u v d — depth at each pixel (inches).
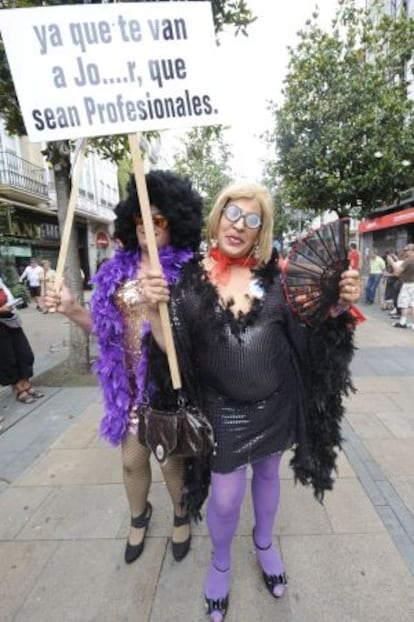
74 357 204.5
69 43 55.5
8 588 73.5
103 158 207.3
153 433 61.4
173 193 67.4
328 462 66.7
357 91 321.7
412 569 75.0
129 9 55.8
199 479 66.2
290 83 346.3
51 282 66.0
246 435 61.4
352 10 328.5
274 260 62.2
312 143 346.9
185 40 57.6
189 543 81.1
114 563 78.5
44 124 56.3
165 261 67.5
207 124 59.5
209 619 66.4
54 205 658.2
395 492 97.8
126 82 56.9
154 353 61.2
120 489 102.3
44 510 94.9
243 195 58.8
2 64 159.9
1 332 160.6
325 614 66.8
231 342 57.4
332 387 60.2
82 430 138.1
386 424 135.6
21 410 159.5
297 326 60.2
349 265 54.7
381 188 339.9
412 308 313.1
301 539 83.0
